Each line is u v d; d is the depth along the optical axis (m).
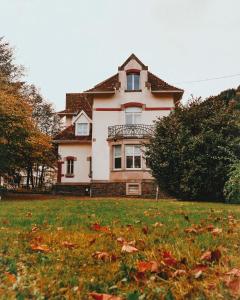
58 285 3.55
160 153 20.64
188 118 21.08
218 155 19.39
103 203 15.45
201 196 20.31
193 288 3.31
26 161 30.64
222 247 4.80
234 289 3.17
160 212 10.47
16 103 26.31
